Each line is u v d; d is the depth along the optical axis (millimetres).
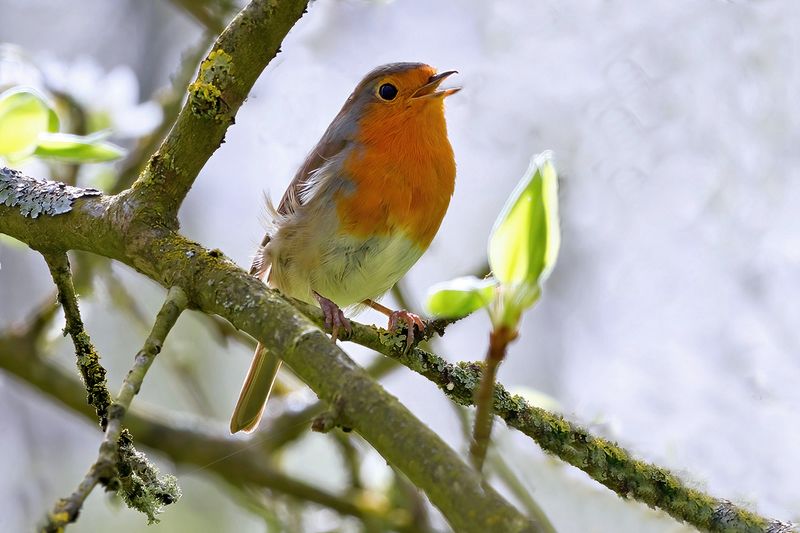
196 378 12641
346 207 8508
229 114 5977
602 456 6270
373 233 8570
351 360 4781
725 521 6211
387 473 10625
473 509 4102
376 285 9023
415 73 8695
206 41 10742
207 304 5387
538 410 6305
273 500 10492
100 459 4262
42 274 14172
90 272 10594
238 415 9258
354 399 4555
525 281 4469
